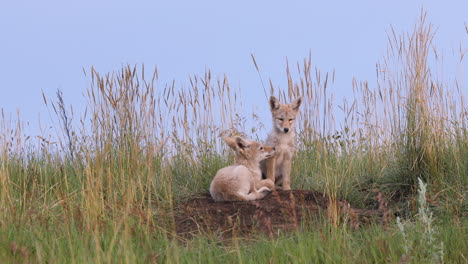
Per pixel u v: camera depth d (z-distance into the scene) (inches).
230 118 1153.4
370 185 968.3
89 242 595.5
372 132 1133.7
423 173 920.3
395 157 1030.4
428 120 929.5
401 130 981.8
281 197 836.0
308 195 851.4
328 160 1050.1
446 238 592.4
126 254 503.5
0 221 655.1
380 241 534.9
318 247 556.4
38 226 664.4
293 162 1088.8
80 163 958.4
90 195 677.9
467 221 689.6
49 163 981.2
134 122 995.9
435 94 953.5
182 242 673.0
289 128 971.3
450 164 901.8
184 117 1111.6
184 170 1048.2
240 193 830.5
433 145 915.4
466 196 806.5
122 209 690.2
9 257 529.3
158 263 551.2
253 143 911.0
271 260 548.1
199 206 826.8
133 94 1006.4
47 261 551.2
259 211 775.7
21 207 735.1
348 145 1109.7
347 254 545.3
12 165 999.6
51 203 794.2
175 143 1084.5
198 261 559.5
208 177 1010.7
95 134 896.9
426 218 552.1
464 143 929.5
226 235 703.7
